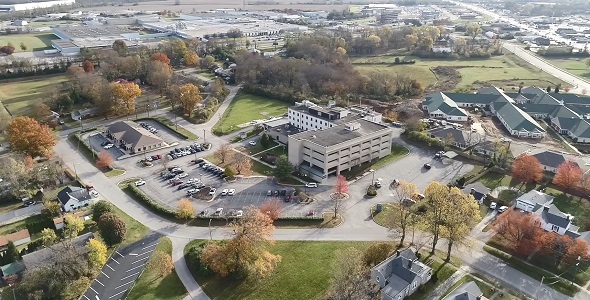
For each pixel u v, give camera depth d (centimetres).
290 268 12631
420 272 11838
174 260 13012
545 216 14200
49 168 17362
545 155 18812
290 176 18112
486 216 15275
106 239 13488
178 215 14962
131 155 19950
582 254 12712
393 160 19662
